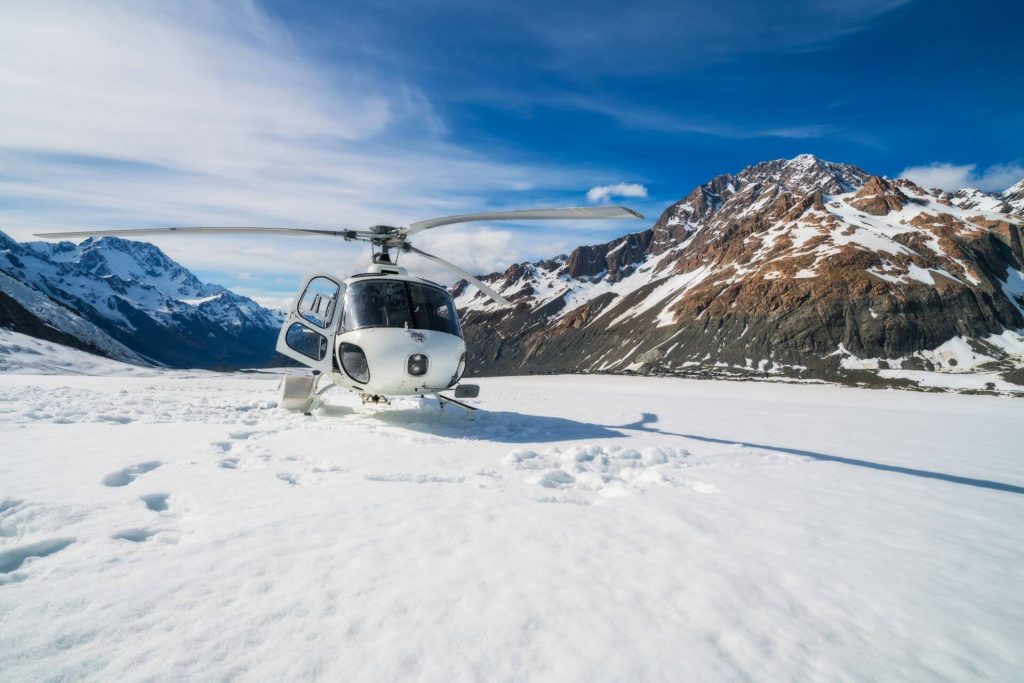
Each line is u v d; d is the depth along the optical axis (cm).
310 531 381
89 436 738
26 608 255
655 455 736
